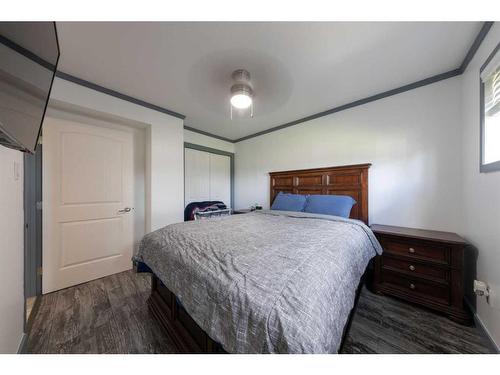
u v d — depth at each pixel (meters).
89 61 1.68
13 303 1.14
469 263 1.60
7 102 0.67
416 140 2.05
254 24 1.31
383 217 2.26
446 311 1.54
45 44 0.83
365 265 1.50
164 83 2.02
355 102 2.45
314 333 0.64
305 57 1.63
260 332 0.66
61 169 2.06
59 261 2.04
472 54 1.55
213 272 0.95
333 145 2.68
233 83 1.97
